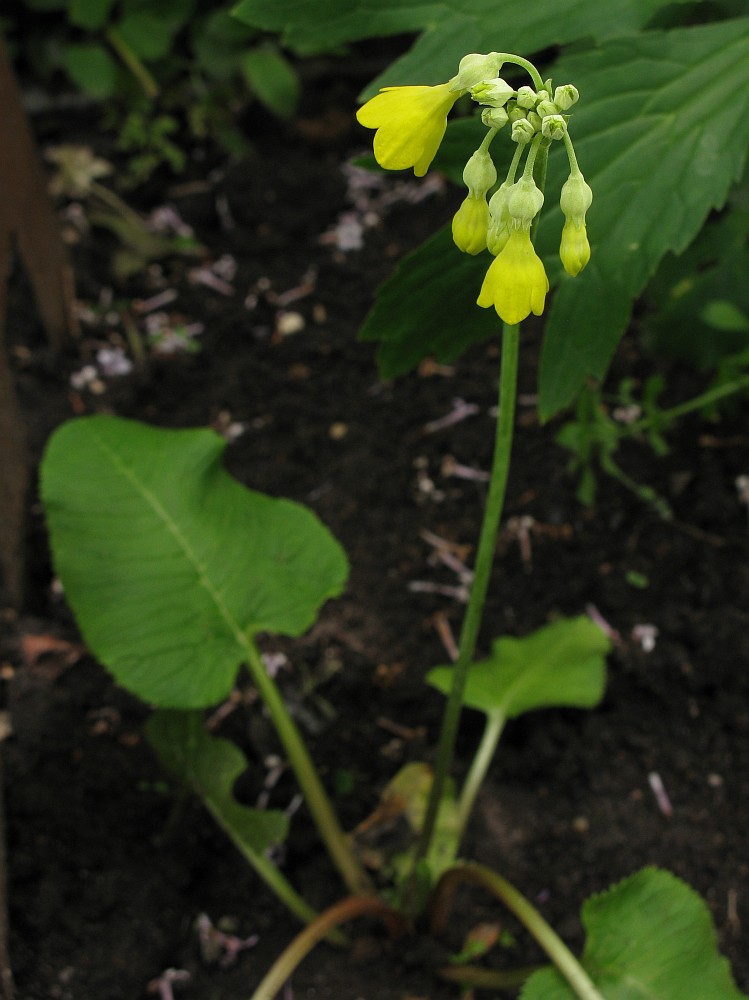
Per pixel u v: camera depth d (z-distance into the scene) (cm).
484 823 27
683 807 28
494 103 15
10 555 30
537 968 23
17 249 34
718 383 32
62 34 44
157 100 43
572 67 22
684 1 22
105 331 38
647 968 21
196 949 26
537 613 31
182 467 26
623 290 22
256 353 37
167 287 39
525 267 15
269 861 25
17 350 36
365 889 26
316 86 44
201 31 43
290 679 30
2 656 30
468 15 22
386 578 32
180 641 25
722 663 29
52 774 28
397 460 34
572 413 35
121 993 25
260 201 41
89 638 24
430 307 23
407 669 30
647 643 30
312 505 33
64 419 35
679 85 22
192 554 25
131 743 28
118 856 26
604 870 27
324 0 22
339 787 28
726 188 21
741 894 26
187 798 27
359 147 43
